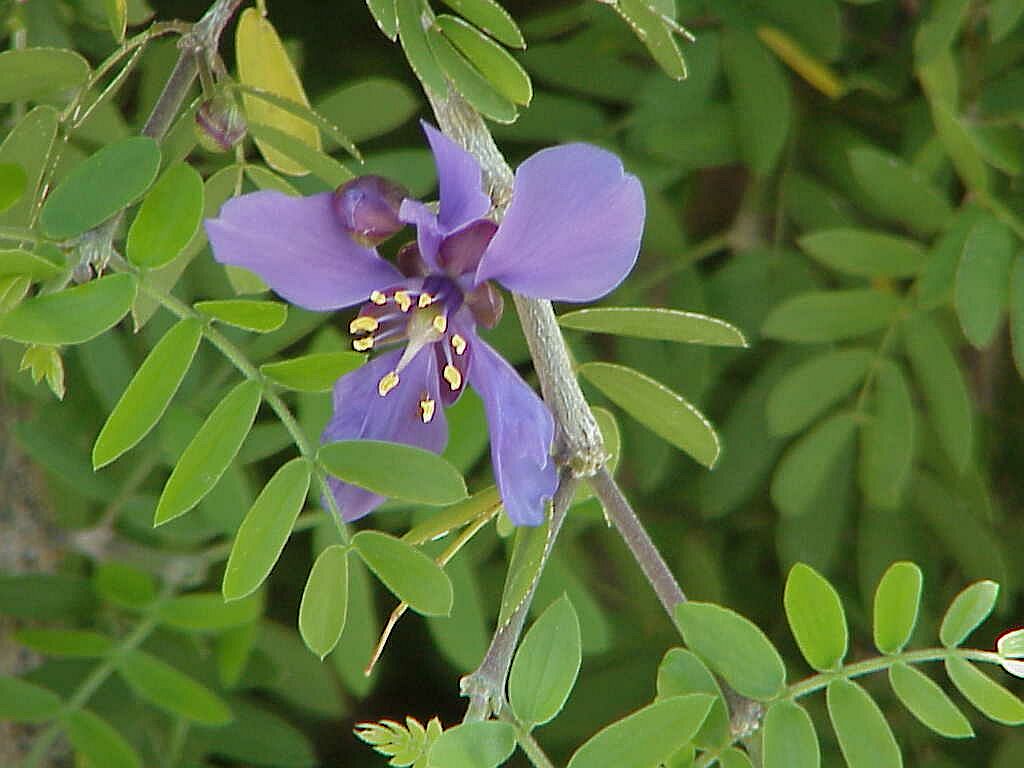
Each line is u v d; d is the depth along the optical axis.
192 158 0.29
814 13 0.31
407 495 0.24
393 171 0.31
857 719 0.24
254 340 0.31
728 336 0.25
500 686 0.23
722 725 0.24
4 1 0.29
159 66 0.30
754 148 0.31
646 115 0.31
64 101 0.27
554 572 0.31
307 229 0.24
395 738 0.23
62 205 0.23
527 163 0.23
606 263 0.23
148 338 0.31
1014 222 0.30
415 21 0.24
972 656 0.24
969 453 0.31
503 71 0.24
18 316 0.23
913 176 0.30
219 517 0.31
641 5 0.24
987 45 0.31
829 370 0.31
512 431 0.24
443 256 0.24
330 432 0.24
